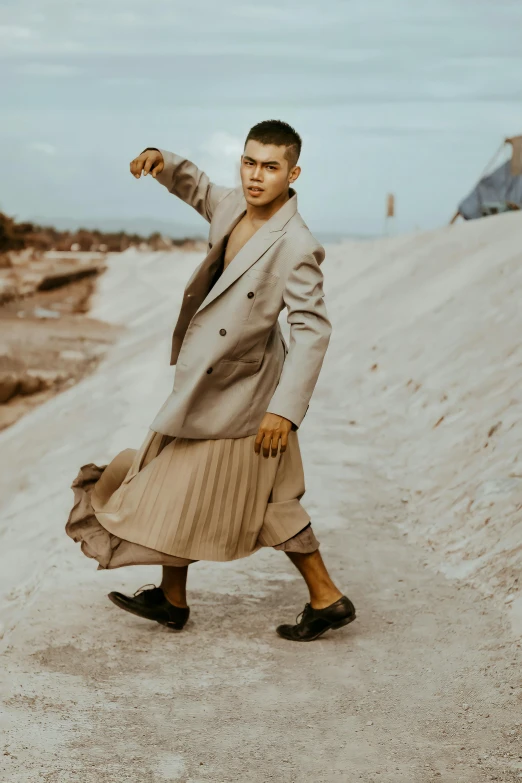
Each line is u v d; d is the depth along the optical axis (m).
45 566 5.51
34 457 11.95
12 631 4.16
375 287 16.34
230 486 3.84
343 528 5.72
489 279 11.30
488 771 2.91
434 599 4.50
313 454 7.62
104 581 4.78
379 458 7.45
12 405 17.56
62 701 3.43
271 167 3.69
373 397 9.52
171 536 3.80
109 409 12.88
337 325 14.61
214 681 3.65
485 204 20.05
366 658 3.87
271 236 3.71
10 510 9.50
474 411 7.23
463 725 3.24
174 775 2.90
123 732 3.20
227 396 3.84
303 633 4.03
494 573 4.59
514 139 20.17
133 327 28.83
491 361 8.17
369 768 2.95
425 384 8.70
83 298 38.47
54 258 51.28
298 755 3.04
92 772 2.91
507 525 4.97
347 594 4.62
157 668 3.76
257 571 5.00
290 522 3.94
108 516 3.90
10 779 2.84
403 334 11.25
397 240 21.41
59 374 19.92
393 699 3.47
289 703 3.45
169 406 3.83
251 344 3.78
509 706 3.35
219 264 3.88
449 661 3.79
